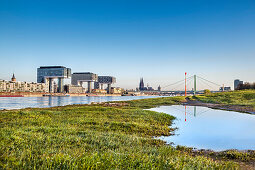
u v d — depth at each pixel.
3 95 165.25
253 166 6.85
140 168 4.73
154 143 9.91
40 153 5.90
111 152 6.12
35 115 17.80
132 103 46.88
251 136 12.32
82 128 12.11
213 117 22.48
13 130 9.51
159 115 21.69
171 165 5.16
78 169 4.33
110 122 14.91
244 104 37.25
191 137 12.01
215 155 8.38
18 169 4.14
